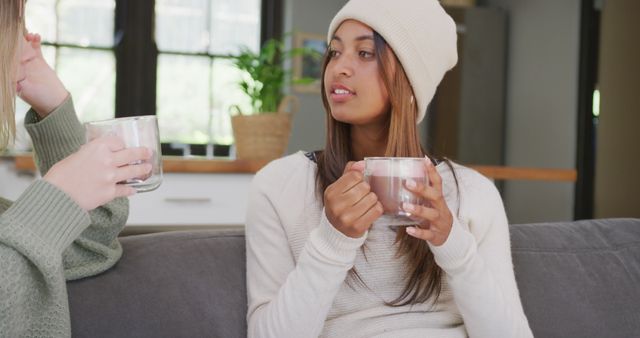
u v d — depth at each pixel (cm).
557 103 505
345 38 125
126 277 118
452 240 108
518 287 138
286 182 130
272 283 121
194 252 127
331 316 122
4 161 218
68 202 84
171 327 116
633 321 141
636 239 154
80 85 556
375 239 123
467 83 560
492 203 132
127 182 91
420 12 124
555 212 507
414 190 98
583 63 476
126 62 561
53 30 549
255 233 126
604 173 477
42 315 90
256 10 593
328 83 125
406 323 120
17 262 82
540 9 525
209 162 232
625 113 472
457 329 121
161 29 572
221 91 586
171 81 577
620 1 471
